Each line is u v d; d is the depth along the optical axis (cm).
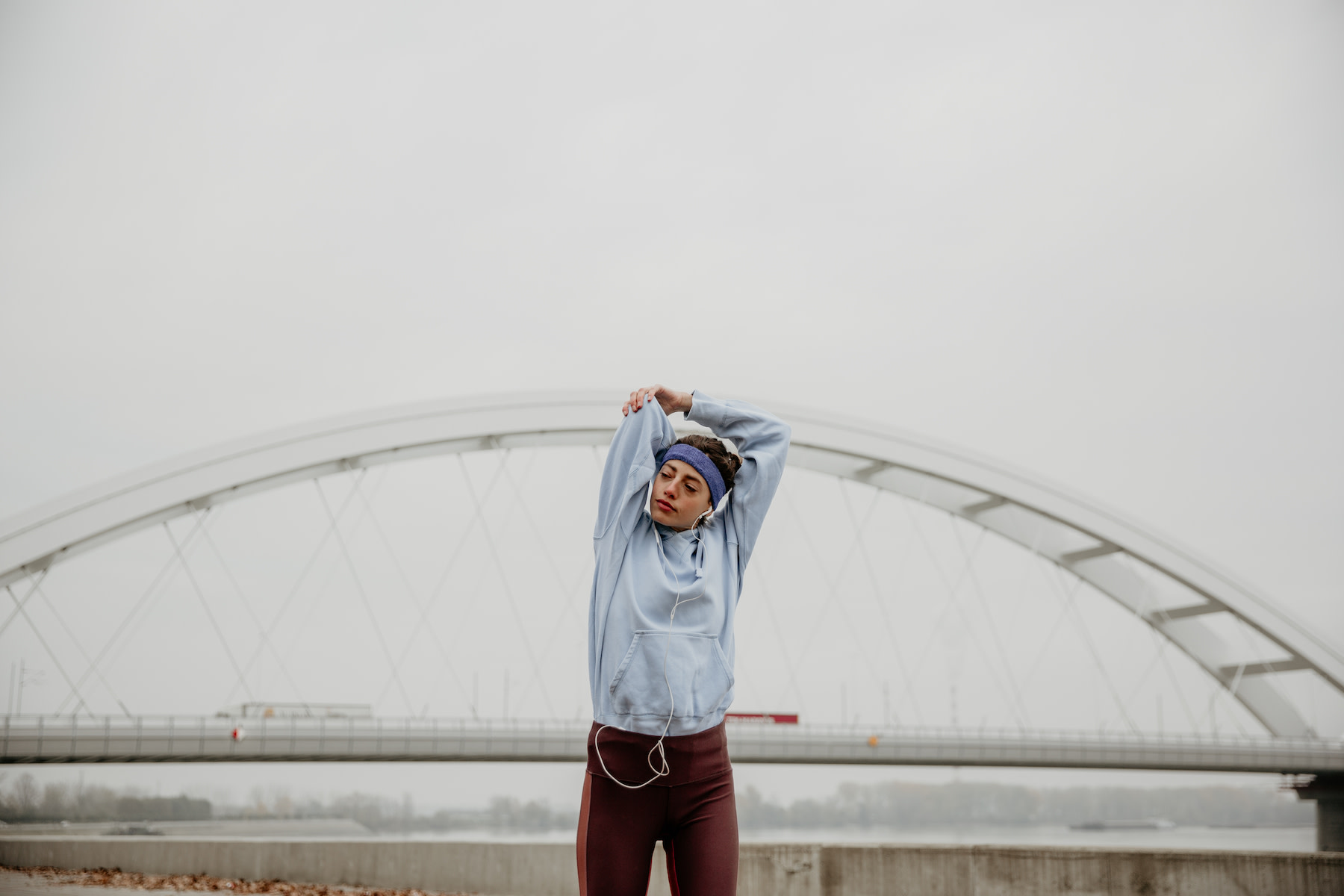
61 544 2231
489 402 2509
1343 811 3744
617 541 218
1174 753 3469
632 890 205
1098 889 623
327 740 2602
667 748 206
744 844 651
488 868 783
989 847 637
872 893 639
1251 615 3175
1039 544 3250
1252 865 624
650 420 228
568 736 2838
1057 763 3388
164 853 895
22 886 813
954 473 2967
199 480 2320
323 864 834
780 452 244
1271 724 3619
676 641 207
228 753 2480
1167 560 3145
